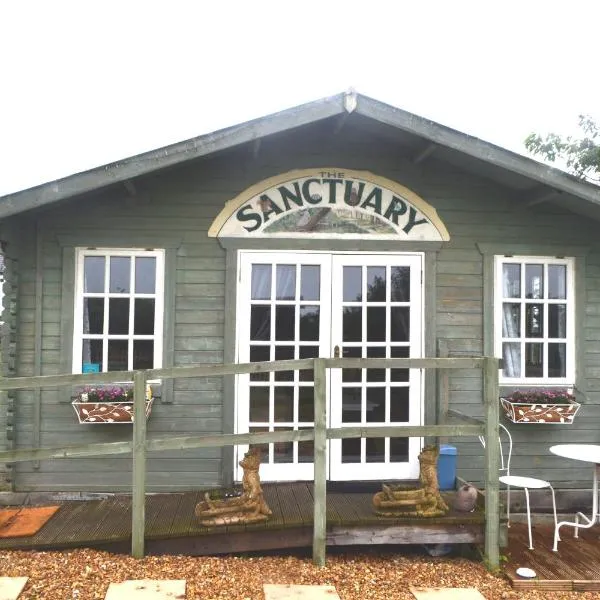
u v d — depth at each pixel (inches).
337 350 247.4
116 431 242.7
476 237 255.9
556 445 251.6
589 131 448.5
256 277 249.0
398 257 252.7
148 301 246.8
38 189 210.8
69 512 219.3
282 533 199.3
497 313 255.8
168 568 182.7
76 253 244.8
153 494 240.7
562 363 259.9
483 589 183.0
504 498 254.1
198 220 248.2
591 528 238.1
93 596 163.0
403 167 254.5
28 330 242.1
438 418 249.8
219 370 190.9
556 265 261.1
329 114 220.4
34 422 240.2
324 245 250.1
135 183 246.4
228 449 244.7
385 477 246.2
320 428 192.2
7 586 165.3
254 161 250.7
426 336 251.0
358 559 203.5
